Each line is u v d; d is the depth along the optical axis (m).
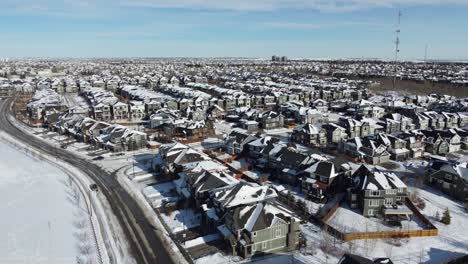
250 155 79.31
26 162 80.31
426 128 109.75
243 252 43.16
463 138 88.75
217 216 49.31
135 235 49.06
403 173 71.62
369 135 92.88
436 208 57.09
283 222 44.41
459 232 49.53
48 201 59.53
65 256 43.97
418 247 45.44
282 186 63.34
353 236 46.75
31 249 45.47
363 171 59.00
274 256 43.59
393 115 108.62
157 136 98.81
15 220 53.09
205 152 84.06
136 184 66.88
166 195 61.75
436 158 77.44
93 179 69.75
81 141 96.88
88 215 54.78
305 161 64.69
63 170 75.00
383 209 52.84
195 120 111.12
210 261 42.66
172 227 51.03
